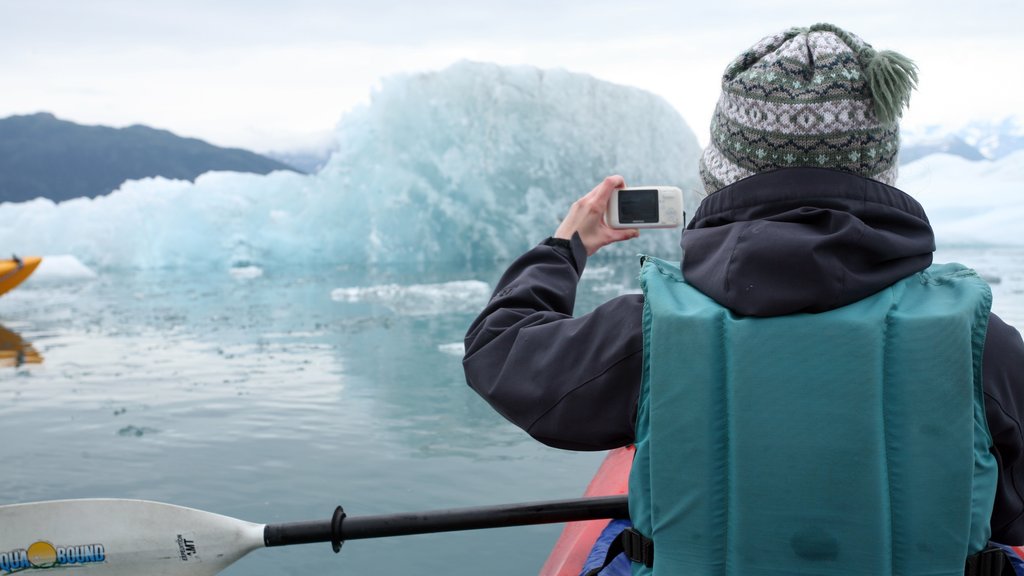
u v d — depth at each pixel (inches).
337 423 133.0
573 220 40.5
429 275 446.3
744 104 30.5
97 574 53.4
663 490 30.5
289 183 589.9
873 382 27.7
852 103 29.1
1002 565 29.2
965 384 27.6
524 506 44.6
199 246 570.9
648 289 31.4
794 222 29.3
